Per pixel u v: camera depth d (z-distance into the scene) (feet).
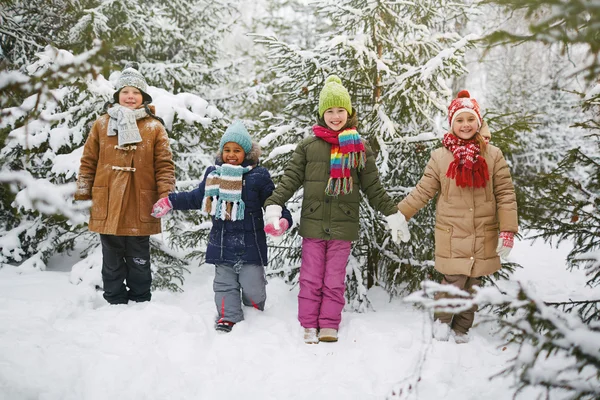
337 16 13.07
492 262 9.44
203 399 7.20
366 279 13.35
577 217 9.18
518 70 41.45
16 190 5.21
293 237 12.51
